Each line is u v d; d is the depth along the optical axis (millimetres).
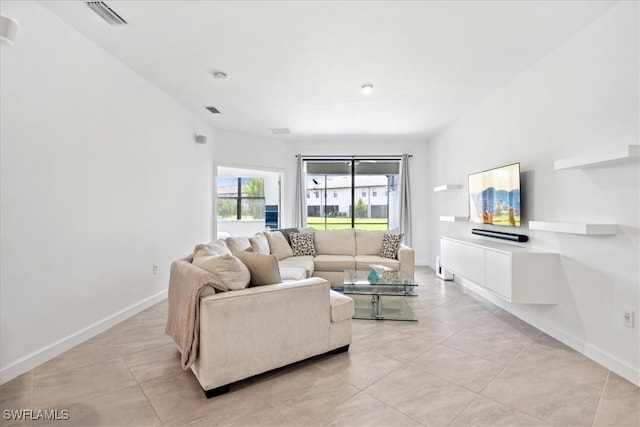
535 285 2701
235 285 2057
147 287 3547
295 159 6434
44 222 2311
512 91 3408
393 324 3070
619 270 2129
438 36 2582
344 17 2340
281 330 2104
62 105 2451
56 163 2404
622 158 1917
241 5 2209
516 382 2016
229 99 4098
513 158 3385
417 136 6051
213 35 2604
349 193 6680
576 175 2496
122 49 2846
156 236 3723
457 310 3502
